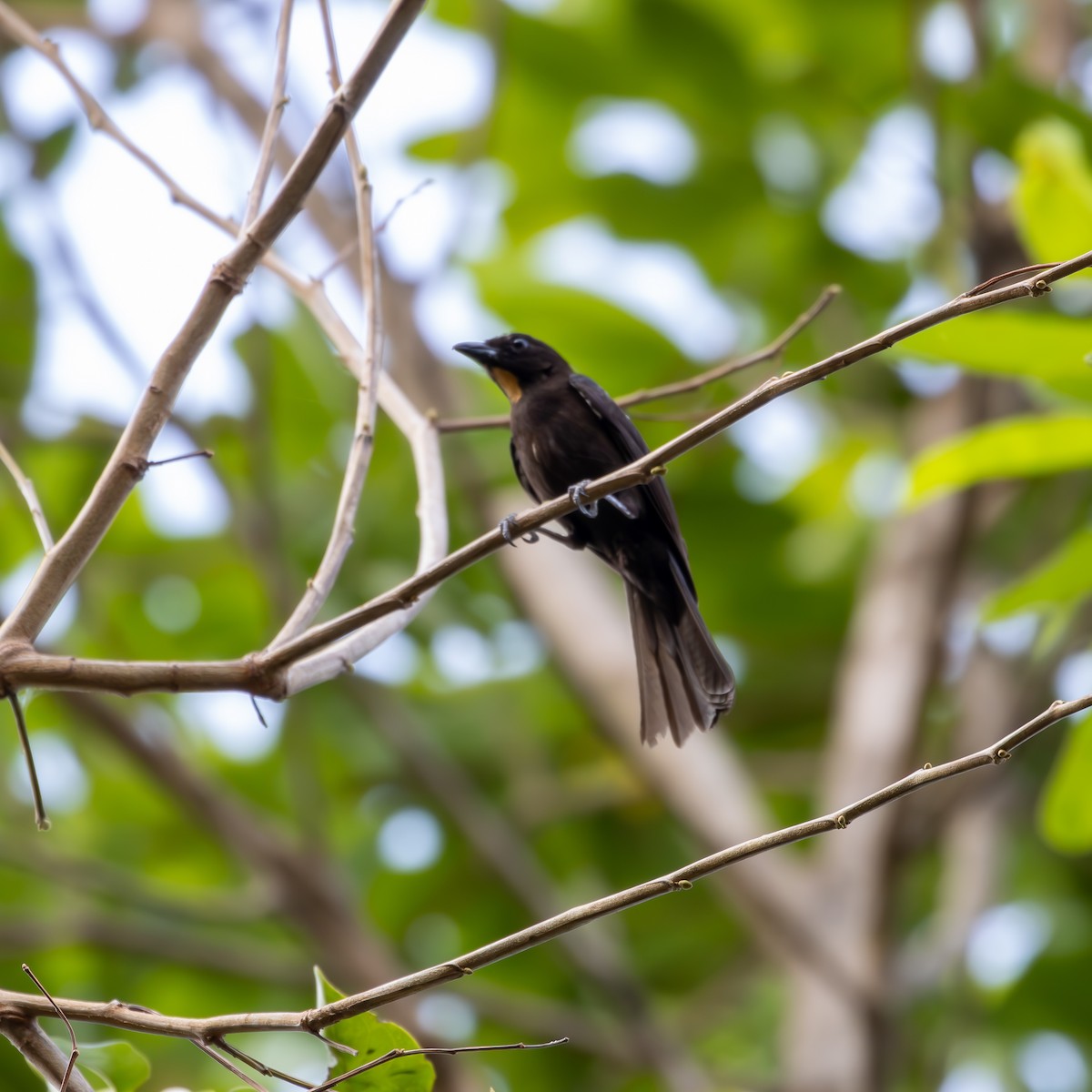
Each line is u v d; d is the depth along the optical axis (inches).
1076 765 297.4
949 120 434.9
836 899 404.2
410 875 523.8
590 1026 414.9
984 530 486.9
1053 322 257.0
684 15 496.1
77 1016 180.2
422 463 255.1
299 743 441.1
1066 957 489.4
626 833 543.8
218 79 473.1
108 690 183.3
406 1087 196.1
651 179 515.8
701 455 526.0
